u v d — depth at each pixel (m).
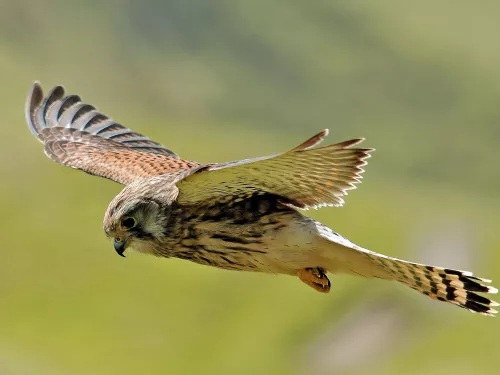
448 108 98.25
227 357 36.97
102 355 38.09
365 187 64.75
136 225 8.59
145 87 90.62
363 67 103.69
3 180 54.25
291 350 36.56
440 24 116.38
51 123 10.98
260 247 8.46
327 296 38.38
